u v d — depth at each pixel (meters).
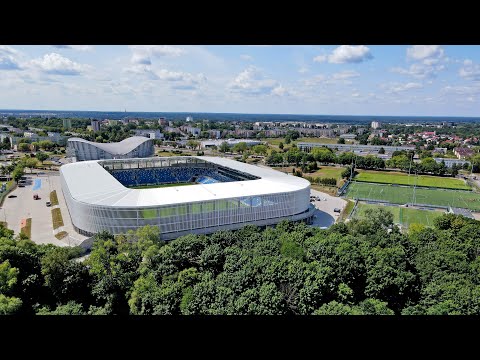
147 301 46.62
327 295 48.06
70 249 64.69
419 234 72.56
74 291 54.81
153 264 60.50
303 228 73.25
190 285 50.75
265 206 99.31
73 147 189.75
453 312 41.78
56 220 101.62
